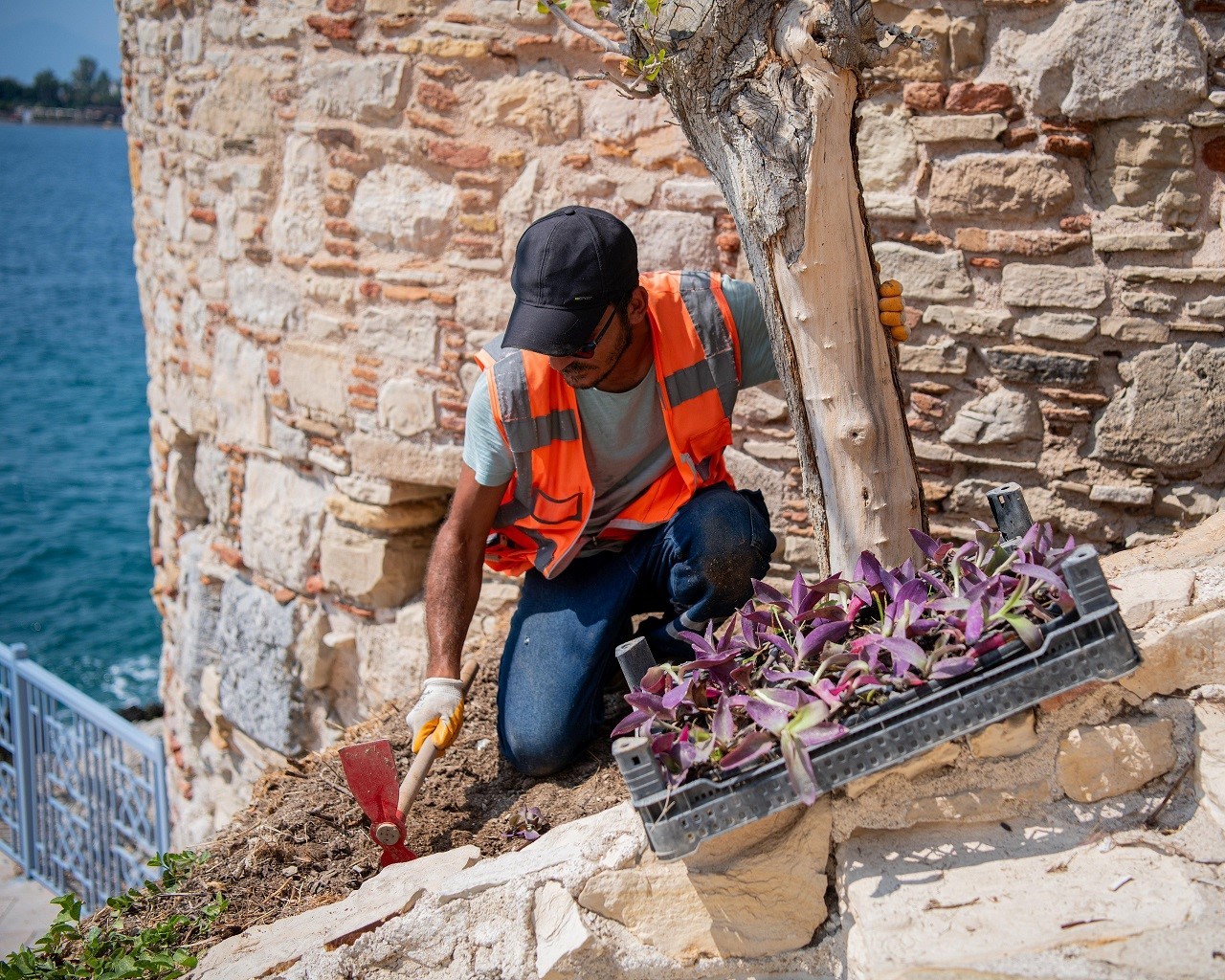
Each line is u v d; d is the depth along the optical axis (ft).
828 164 7.34
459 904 7.20
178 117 16.35
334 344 14.46
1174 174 9.90
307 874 8.77
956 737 6.41
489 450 8.82
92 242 287.89
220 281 16.02
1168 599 7.30
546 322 7.95
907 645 6.43
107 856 19.35
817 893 6.91
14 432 95.25
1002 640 6.39
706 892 6.96
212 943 8.07
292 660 15.81
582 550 9.68
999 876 6.50
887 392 7.77
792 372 7.79
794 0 7.32
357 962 7.23
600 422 8.96
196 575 17.63
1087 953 5.86
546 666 9.18
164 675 20.18
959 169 10.65
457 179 13.14
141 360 135.33
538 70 12.51
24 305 177.99
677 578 9.14
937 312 11.05
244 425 16.06
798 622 7.12
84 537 66.03
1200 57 9.62
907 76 10.66
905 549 7.82
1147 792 6.87
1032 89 10.23
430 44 12.94
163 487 19.21
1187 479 10.43
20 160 607.78
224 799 17.74
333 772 10.09
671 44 7.39
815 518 8.13
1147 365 10.31
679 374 8.87
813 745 6.27
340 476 14.82
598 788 8.97
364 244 13.94
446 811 9.15
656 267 12.34
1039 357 10.69
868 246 7.70
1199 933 5.85
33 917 19.30
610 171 12.39
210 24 15.20
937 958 6.00
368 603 14.98
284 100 14.39
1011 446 11.05
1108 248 10.26
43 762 20.43
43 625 51.72
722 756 6.56
